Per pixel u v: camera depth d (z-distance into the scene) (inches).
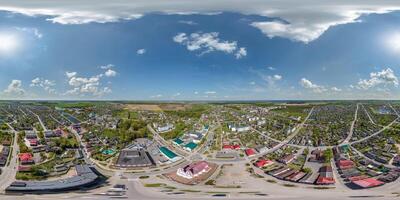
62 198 5452.8
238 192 5876.0
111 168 7549.2
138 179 6752.0
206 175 7042.3
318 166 7731.3
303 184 6422.2
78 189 6008.9
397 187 6176.2
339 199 5482.3
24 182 6087.6
